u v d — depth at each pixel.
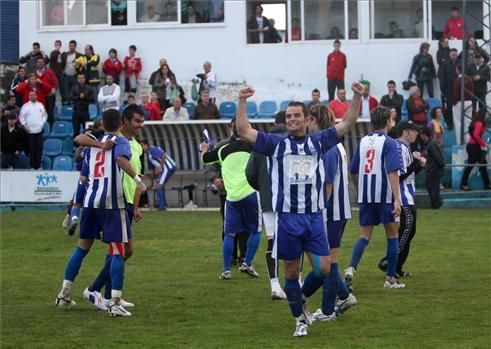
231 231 25.25
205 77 52.25
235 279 25.20
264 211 22.03
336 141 17.17
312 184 17.17
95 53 55.47
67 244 33.25
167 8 54.88
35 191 46.47
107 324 19.08
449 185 48.38
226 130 48.09
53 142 51.53
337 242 19.14
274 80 54.16
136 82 54.19
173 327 18.69
